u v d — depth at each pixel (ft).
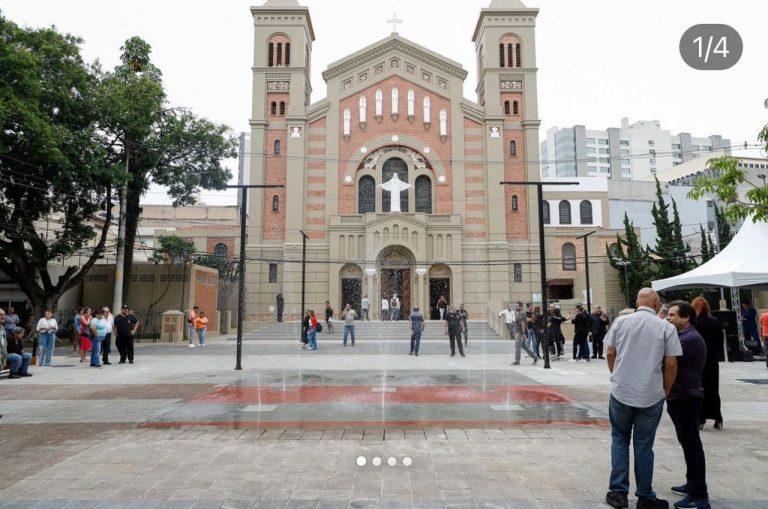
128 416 30.04
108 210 87.30
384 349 76.89
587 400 34.94
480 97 143.84
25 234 79.56
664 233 108.17
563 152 355.77
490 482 18.34
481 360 62.03
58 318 100.58
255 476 19.07
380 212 126.31
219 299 127.65
